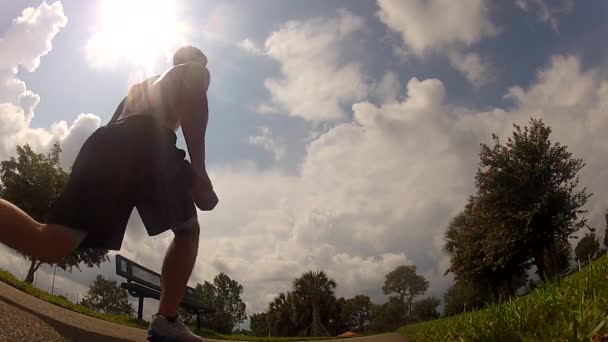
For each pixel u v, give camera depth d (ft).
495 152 70.33
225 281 181.57
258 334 183.32
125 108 8.14
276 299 139.74
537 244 68.23
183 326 7.79
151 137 7.59
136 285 31.89
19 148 57.00
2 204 6.35
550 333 5.53
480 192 71.51
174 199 7.63
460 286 96.63
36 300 15.58
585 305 6.63
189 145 8.33
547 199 65.36
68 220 6.68
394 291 250.16
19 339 8.60
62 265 60.54
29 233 6.34
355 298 257.75
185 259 7.77
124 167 7.22
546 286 10.53
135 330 15.14
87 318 15.07
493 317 9.34
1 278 17.58
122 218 7.23
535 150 68.13
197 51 8.98
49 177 57.57
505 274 85.76
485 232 77.36
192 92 8.26
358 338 39.01
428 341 18.66
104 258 62.85
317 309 132.46
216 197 8.63
